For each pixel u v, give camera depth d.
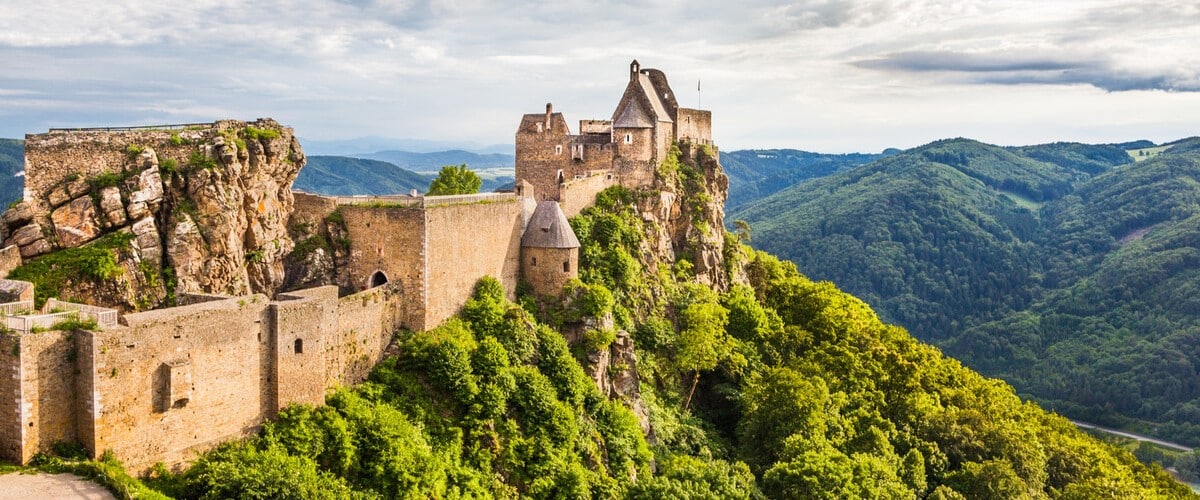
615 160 126.81
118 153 66.62
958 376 136.75
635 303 108.38
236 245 70.62
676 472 82.00
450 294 83.19
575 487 75.25
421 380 75.62
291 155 78.25
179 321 54.75
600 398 87.75
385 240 79.44
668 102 138.25
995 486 100.38
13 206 64.06
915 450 102.25
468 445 73.31
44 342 48.97
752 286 146.62
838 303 146.25
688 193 135.38
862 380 118.31
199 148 69.12
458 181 127.12
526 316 88.75
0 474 46.94
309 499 55.00
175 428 54.75
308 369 64.31
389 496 62.62
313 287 74.31
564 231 97.06
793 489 85.88
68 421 50.38
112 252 63.44
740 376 115.88
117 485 47.34
